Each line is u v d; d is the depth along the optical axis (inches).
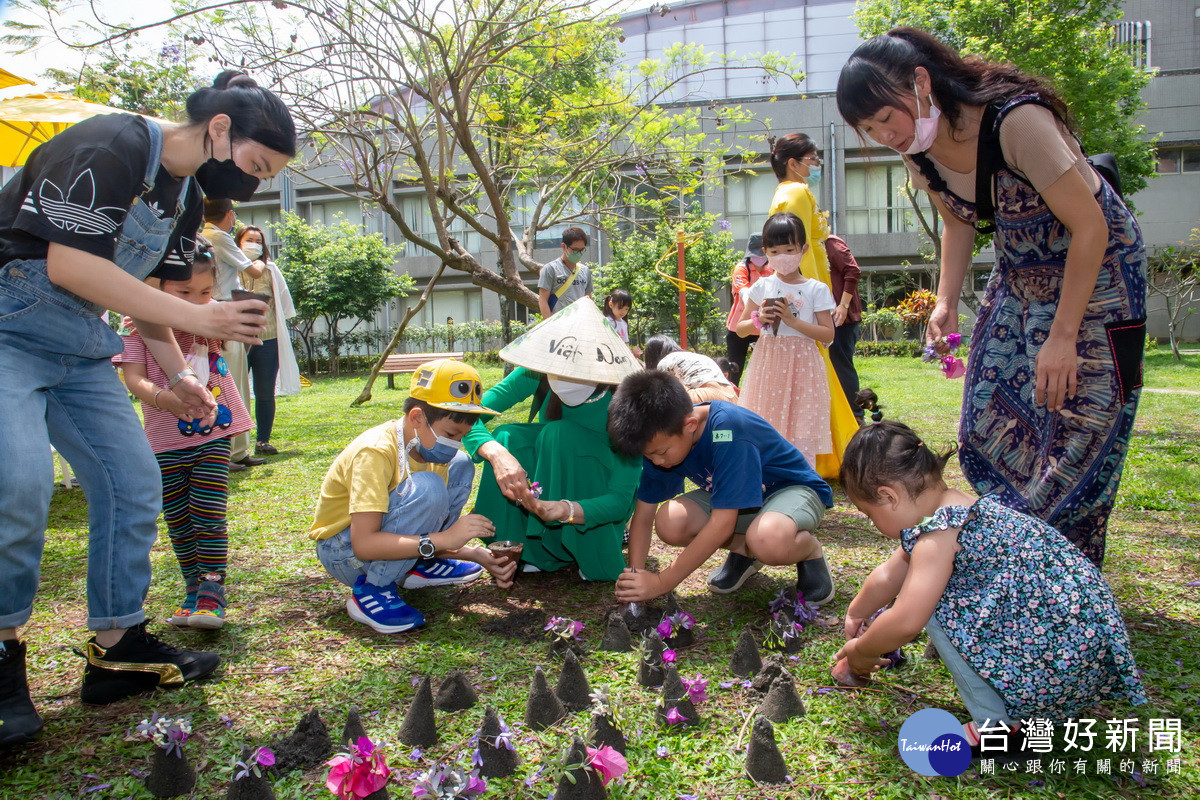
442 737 78.2
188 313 79.0
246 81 85.9
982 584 75.7
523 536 130.3
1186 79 839.1
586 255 868.6
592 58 323.6
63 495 198.8
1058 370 88.4
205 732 81.4
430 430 109.3
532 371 134.9
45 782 73.2
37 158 78.2
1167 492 172.4
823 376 171.6
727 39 709.9
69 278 75.5
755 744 71.7
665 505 119.1
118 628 88.3
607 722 75.9
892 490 81.0
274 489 197.3
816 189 815.1
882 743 77.4
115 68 219.8
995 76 89.4
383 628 106.3
